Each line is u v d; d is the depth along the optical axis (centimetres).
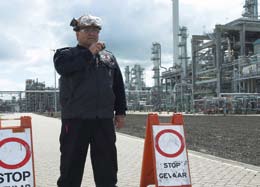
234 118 4919
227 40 7962
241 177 946
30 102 13225
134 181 922
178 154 666
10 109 12838
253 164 1212
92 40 591
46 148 1642
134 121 4431
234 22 7888
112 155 611
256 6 8312
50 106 12281
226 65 7844
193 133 2509
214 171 1030
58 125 3688
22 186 579
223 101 6981
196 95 8862
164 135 665
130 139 2059
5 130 581
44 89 13488
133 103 11881
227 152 1530
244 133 2477
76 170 605
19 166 580
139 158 1309
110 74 614
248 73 7300
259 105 6869
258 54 7256
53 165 1175
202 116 5919
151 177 691
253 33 8262
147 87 13588
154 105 11356
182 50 9906
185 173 664
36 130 2897
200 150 1598
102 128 605
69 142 599
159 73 11500
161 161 655
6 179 574
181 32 9925
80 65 573
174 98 10006
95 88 594
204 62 8581
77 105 594
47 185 891
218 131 2667
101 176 605
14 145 582
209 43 8162
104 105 602
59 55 584
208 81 8319
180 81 9994
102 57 608
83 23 586
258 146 1744
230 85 7994
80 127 595
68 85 598
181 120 682
